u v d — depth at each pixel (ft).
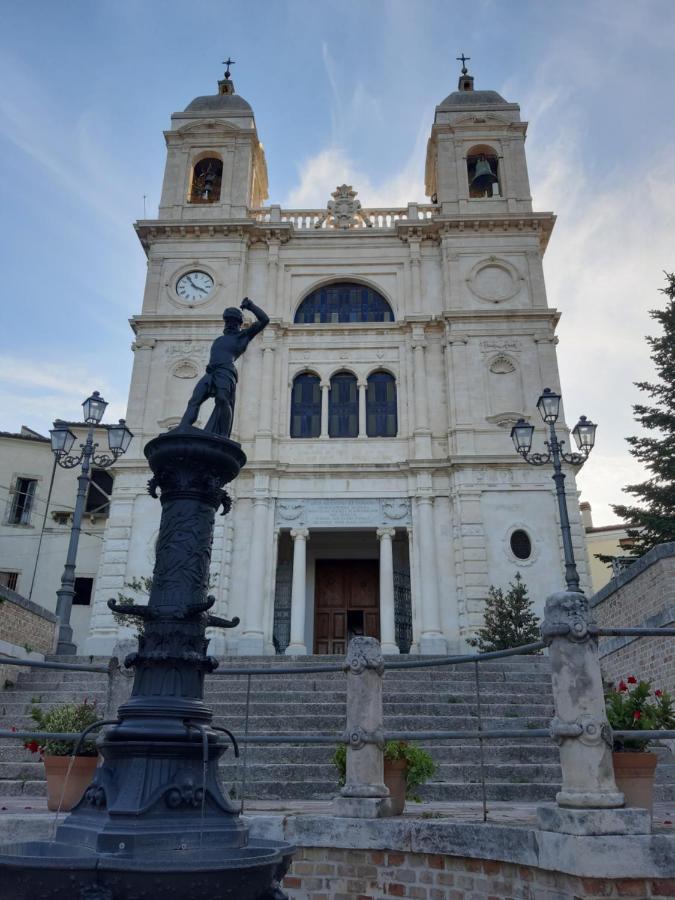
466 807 26.89
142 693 17.46
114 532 82.99
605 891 15.24
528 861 16.92
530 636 69.46
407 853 19.85
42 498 101.76
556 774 33.17
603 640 55.36
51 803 25.22
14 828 21.31
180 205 101.81
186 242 99.25
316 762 35.17
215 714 41.86
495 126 106.22
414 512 84.38
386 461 87.71
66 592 57.82
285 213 102.83
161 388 90.68
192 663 17.79
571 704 16.83
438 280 97.96
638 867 15.19
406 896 19.52
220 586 80.59
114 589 80.23
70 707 28.45
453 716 40.34
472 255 97.14
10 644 48.26
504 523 82.58
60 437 60.13
